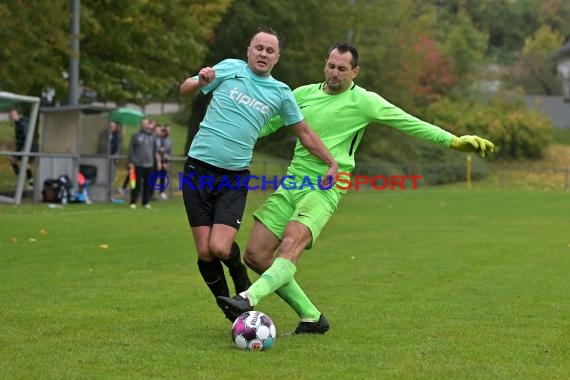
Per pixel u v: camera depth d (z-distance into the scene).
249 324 15.75
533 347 16.62
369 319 19.39
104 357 14.94
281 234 17.30
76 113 55.38
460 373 14.39
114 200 57.97
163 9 66.38
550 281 25.92
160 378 13.63
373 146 106.44
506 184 110.38
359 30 93.19
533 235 41.59
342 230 43.12
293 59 87.00
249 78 16.56
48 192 53.41
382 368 14.64
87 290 22.56
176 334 17.14
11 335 16.72
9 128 54.56
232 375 13.88
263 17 85.19
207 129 16.66
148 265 27.70
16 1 53.28
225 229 16.41
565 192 91.94
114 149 63.62
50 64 57.94
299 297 17.34
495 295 23.14
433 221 49.94
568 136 151.38
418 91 124.25
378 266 29.05
